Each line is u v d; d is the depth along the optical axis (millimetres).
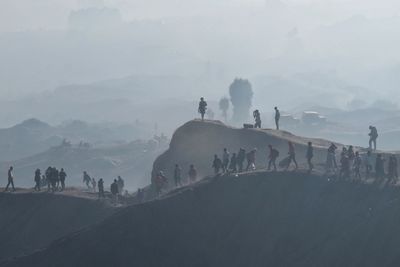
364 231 199875
